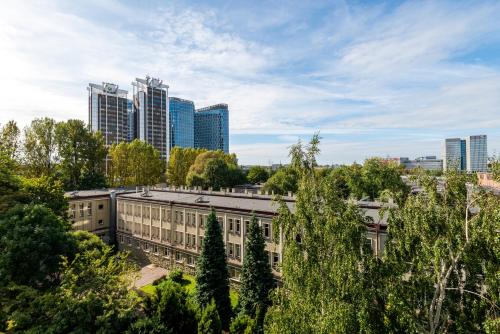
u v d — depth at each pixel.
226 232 42.22
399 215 13.25
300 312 14.06
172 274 43.44
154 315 24.03
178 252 49.53
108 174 94.25
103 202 62.09
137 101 183.50
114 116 167.25
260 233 30.14
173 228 49.78
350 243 12.83
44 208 25.14
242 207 41.09
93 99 164.25
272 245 37.00
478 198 11.98
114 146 100.44
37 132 74.62
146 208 55.06
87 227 59.44
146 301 26.25
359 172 59.38
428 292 13.26
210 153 105.81
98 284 20.48
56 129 78.06
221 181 89.94
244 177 105.88
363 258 13.35
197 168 98.94
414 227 12.34
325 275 13.77
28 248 21.12
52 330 17.33
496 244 10.78
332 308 12.52
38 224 23.12
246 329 23.67
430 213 12.27
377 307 12.70
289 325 14.22
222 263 31.94
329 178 14.73
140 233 56.34
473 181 12.52
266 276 29.42
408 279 13.60
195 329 25.98
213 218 32.56
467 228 11.87
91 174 81.75
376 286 12.93
